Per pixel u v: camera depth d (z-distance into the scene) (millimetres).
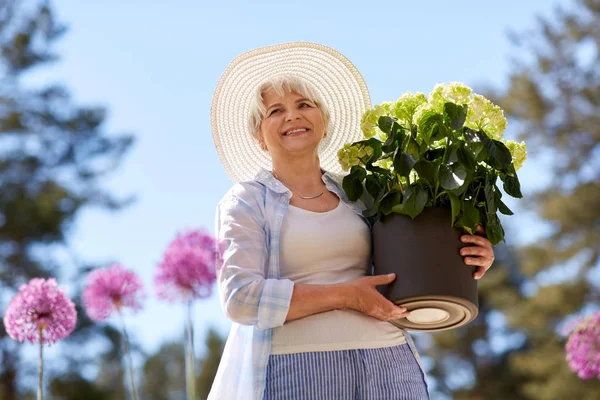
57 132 22219
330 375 2445
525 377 21094
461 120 2520
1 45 22344
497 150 2529
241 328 2596
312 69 3182
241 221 2617
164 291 2227
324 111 2934
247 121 3057
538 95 21297
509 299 20172
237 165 3207
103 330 18938
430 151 2580
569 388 17750
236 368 2559
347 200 2770
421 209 2508
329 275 2604
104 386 18172
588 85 21141
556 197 19984
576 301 18828
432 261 2502
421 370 2641
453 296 2488
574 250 19359
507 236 21219
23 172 21297
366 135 2707
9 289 19750
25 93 22438
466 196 2590
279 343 2488
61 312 2744
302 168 2818
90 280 2543
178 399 17812
